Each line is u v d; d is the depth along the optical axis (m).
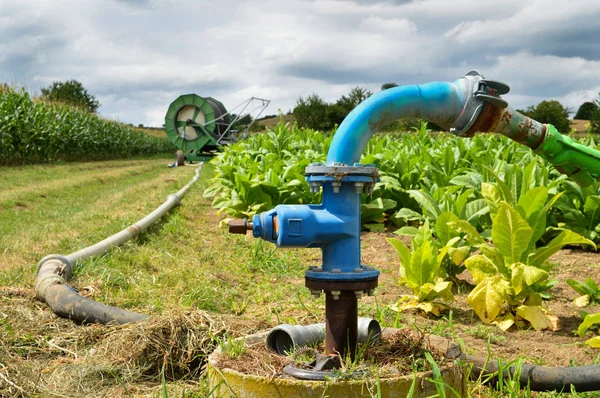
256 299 4.83
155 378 3.29
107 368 3.23
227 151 13.25
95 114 33.47
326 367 2.44
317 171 2.49
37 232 7.47
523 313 4.11
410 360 2.60
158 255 6.29
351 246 2.54
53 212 9.66
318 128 42.94
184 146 27.34
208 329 3.55
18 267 5.43
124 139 36.50
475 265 4.29
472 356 3.13
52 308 4.21
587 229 6.74
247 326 3.70
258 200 8.89
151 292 4.81
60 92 73.62
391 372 2.42
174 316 3.59
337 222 2.50
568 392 2.95
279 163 9.80
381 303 4.70
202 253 6.52
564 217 7.00
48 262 5.09
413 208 8.45
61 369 3.23
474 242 4.48
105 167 24.42
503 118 2.79
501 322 4.17
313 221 2.48
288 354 2.70
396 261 6.36
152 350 3.39
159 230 7.88
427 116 2.75
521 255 4.26
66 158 27.31
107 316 3.96
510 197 4.59
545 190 4.26
